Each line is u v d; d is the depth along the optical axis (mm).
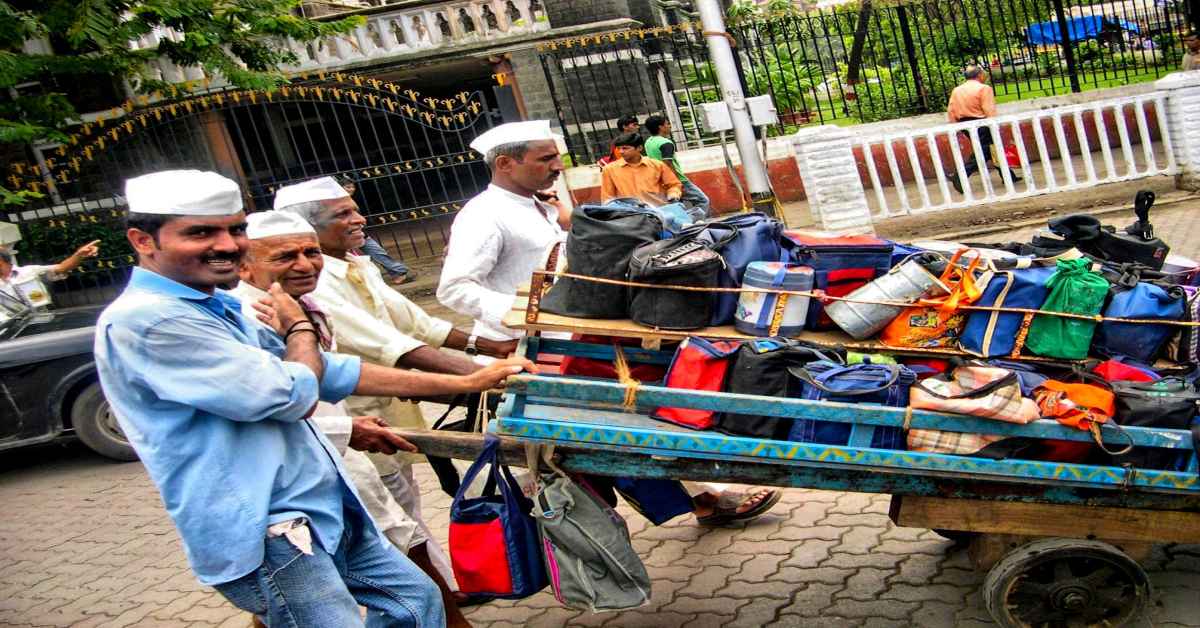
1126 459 3203
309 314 3473
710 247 3363
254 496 2576
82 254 8930
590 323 3375
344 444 3273
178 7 10758
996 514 3307
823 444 3201
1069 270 3340
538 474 3326
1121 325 3355
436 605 3025
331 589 2674
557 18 14828
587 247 3350
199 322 2533
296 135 18656
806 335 3459
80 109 13977
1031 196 10742
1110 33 14734
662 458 3281
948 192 10469
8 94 12953
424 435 3385
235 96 12070
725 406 3148
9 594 5262
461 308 4051
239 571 2551
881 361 3348
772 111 8570
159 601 4887
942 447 3168
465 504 3377
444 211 12422
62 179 11961
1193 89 10172
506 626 4137
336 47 14703
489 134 4121
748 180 8742
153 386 2484
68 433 7031
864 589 4012
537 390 3164
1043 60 15898
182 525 2555
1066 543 3277
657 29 13734
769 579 4199
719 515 4719
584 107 14820
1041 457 3299
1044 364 3391
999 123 10359
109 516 6227
